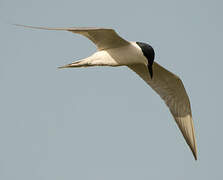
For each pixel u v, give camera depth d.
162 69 14.16
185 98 14.52
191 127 14.59
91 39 13.09
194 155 14.53
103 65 13.11
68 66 13.04
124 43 13.14
